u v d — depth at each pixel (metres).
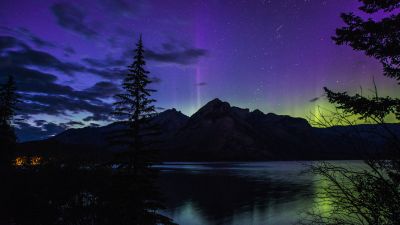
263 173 141.12
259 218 43.50
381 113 4.93
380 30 5.64
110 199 17.48
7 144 28.72
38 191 17.97
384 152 3.91
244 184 93.25
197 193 73.31
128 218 17.20
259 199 62.00
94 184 18.64
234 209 51.31
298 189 77.44
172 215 46.44
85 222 16.81
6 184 18.70
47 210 17.12
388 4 5.79
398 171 3.79
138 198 17.61
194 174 135.38
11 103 32.62
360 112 5.10
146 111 18.41
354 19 6.09
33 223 16.45
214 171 157.88
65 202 17.64
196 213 47.91
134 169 17.81
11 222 16.58
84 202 17.69
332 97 5.46
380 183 3.87
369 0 5.94
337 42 6.27
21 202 17.30
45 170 19.80
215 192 75.12
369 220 4.00
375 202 3.94
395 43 5.49
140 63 18.86
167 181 103.38
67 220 16.75
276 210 49.03
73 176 18.64
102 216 17.11
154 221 17.91
